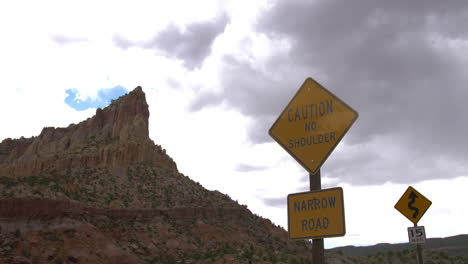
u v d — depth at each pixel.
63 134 148.88
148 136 151.00
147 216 114.69
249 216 137.75
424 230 20.56
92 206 105.25
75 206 98.31
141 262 93.94
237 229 125.00
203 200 131.50
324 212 9.60
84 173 124.62
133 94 154.62
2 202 83.44
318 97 10.69
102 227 101.06
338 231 9.31
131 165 135.75
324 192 9.71
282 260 95.00
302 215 9.88
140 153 140.25
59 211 92.00
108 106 156.50
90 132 146.50
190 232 115.44
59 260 79.12
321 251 9.48
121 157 135.12
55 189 102.25
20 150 161.38
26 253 77.12
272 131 11.16
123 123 146.88
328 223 9.48
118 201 114.81
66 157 130.25
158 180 133.75
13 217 83.62
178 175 145.00
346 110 10.21
